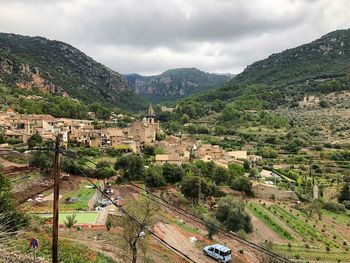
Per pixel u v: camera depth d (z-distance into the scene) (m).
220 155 147.75
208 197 98.06
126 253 44.78
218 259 52.94
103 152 126.75
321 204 101.69
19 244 32.50
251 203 100.38
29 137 105.50
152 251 49.78
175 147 145.88
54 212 21.41
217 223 64.00
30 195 69.06
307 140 192.12
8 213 32.88
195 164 122.31
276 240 71.88
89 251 40.69
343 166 152.12
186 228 67.75
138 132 154.62
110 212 64.88
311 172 144.75
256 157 158.62
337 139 194.25
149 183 100.56
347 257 65.12
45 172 82.50
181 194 93.62
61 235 47.12
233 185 110.69
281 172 141.75
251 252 59.56
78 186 81.50
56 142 21.56
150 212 45.41
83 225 54.53
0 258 27.34
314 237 76.38
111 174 98.06
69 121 158.88
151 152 141.00
